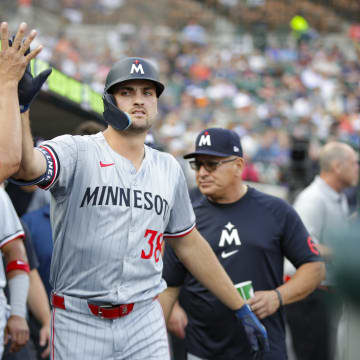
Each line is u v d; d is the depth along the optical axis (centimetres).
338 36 9169
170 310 1220
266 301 1112
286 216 1199
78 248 827
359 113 6719
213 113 6241
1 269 1031
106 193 829
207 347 1180
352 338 310
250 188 1234
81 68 7200
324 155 1564
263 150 4638
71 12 8969
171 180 911
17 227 1148
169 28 9106
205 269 1005
